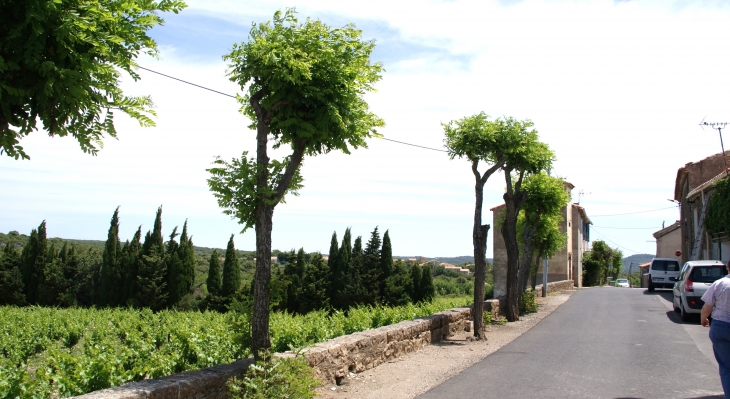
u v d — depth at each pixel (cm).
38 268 4431
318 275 4294
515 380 754
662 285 2797
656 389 696
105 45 369
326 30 625
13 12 344
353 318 1386
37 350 1770
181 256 4259
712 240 2389
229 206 602
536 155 1408
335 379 746
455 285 5516
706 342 1083
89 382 743
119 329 1827
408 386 731
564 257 3697
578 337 1178
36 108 376
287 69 578
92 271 4756
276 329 1158
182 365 1020
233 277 4112
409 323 1034
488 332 1319
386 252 4506
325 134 608
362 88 645
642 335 1191
